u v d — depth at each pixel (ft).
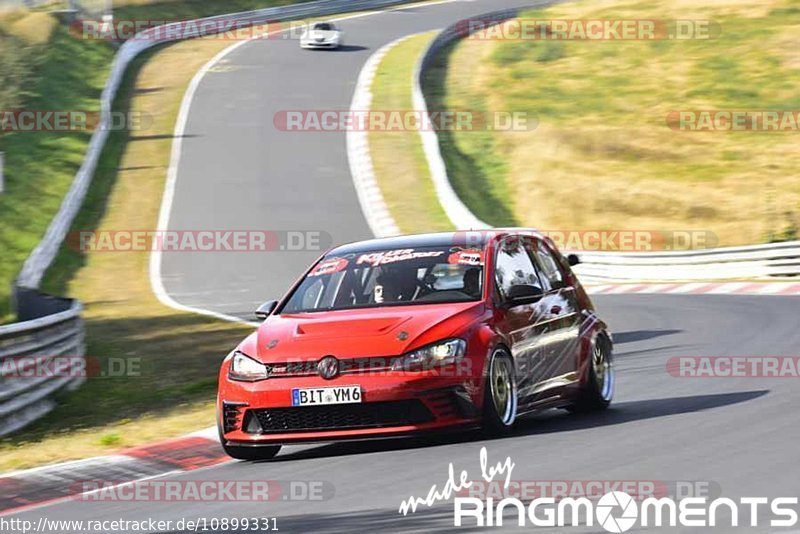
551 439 95.45
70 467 103.55
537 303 107.34
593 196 417.28
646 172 447.83
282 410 95.76
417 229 369.09
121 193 426.92
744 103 542.57
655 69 591.37
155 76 615.98
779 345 157.48
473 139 490.90
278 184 429.38
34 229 371.76
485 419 95.86
